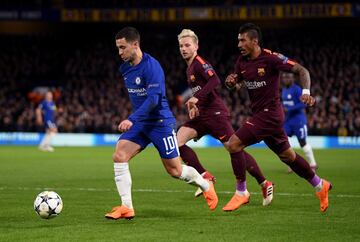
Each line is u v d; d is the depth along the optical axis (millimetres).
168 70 135125
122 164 28422
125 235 25359
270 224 27938
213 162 69438
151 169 60000
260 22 150250
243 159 31516
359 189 41938
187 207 33406
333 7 126375
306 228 26922
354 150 94500
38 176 52250
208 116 36281
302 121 56219
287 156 30844
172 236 25156
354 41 140625
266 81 30188
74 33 157750
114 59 141375
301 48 137250
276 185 44469
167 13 133875
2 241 24172
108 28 156875
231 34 147375
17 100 128625
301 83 29172
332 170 58625
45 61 143750
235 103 117062
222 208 33125
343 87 118312
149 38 149250
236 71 31422
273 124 30406
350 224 27859
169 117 29078
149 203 35062
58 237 24969
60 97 128500
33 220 29156
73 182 47250
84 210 32375
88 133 115062
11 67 141125
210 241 24172
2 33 156750
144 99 28812
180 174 29719
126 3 136500
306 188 42500
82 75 138375
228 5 131875
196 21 152750
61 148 99000
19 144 112625
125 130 27016
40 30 157875
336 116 109562
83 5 137000
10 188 43125
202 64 35125
